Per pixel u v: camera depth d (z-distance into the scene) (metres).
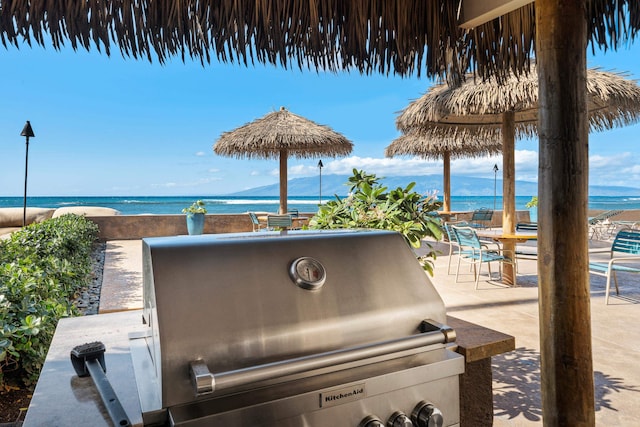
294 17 1.51
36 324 1.90
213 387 0.65
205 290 0.75
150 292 0.79
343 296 0.86
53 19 1.24
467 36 1.95
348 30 1.65
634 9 1.71
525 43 2.04
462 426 1.17
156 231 9.88
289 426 0.73
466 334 1.22
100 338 1.05
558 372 1.27
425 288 0.97
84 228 6.87
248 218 10.64
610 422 2.02
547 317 1.29
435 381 0.89
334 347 0.81
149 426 0.67
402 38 1.71
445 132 6.31
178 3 1.34
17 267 2.54
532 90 4.36
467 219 11.73
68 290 3.57
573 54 1.26
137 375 0.80
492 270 6.18
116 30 1.32
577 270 1.25
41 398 0.76
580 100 1.27
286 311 0.79
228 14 1.42
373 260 0.95
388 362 0.86
